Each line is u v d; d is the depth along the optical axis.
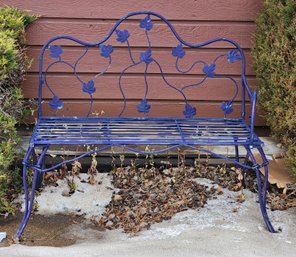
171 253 3.64
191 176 4.73
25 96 4.89
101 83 4.90
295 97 4.15
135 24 4.80
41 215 4.23
